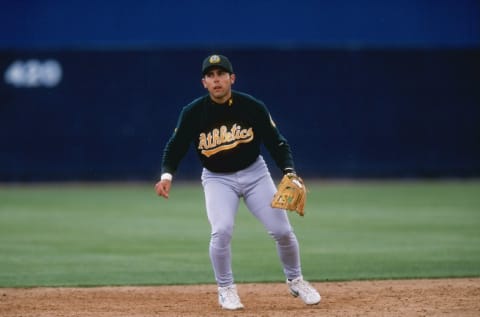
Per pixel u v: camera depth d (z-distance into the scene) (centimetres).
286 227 2820
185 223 5859
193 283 3553
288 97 8875
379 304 2944
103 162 8756
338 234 5262
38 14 9481
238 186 2816
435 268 3922
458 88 9188
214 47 8762
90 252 4550
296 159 8938
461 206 6875
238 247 4744
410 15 9919
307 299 2892
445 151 9206
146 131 8738
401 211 6550
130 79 8700
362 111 9025
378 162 9100
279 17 9744
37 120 8688
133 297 3203
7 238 5122
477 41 9938
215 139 2764
